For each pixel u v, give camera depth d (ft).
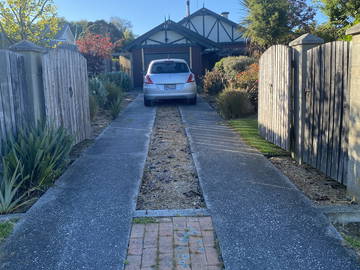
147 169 17.26
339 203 12.82
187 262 9.29
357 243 10.05
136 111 36.60
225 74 44.68
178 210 12.35
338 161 14.25
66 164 17.51
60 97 19.45
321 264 9.14
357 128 12.30
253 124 27.76
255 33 45.52
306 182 15.14
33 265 9.25
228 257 9.48
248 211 12.19
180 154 19.88
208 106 38.75
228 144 21.75
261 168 16.88
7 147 14.37
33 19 32.48
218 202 12.99
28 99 16.72
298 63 17.40
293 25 46.11
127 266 9.16
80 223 11.47
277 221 11.43
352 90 12.49
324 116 15.26
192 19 87.10
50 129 16.51
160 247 10.00
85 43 67.87
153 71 39.63
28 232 10.92
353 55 12.32
